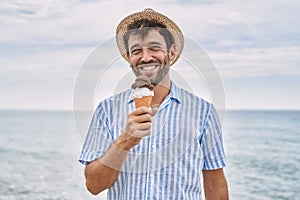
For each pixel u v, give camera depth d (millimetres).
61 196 11078
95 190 1867
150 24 1751
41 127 20266
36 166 13891
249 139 15641
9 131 20047
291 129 17141
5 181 12391
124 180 1864
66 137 18422
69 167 13938
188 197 1857
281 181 11953
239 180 12055
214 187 1964
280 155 13500
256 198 11414
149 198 1820
